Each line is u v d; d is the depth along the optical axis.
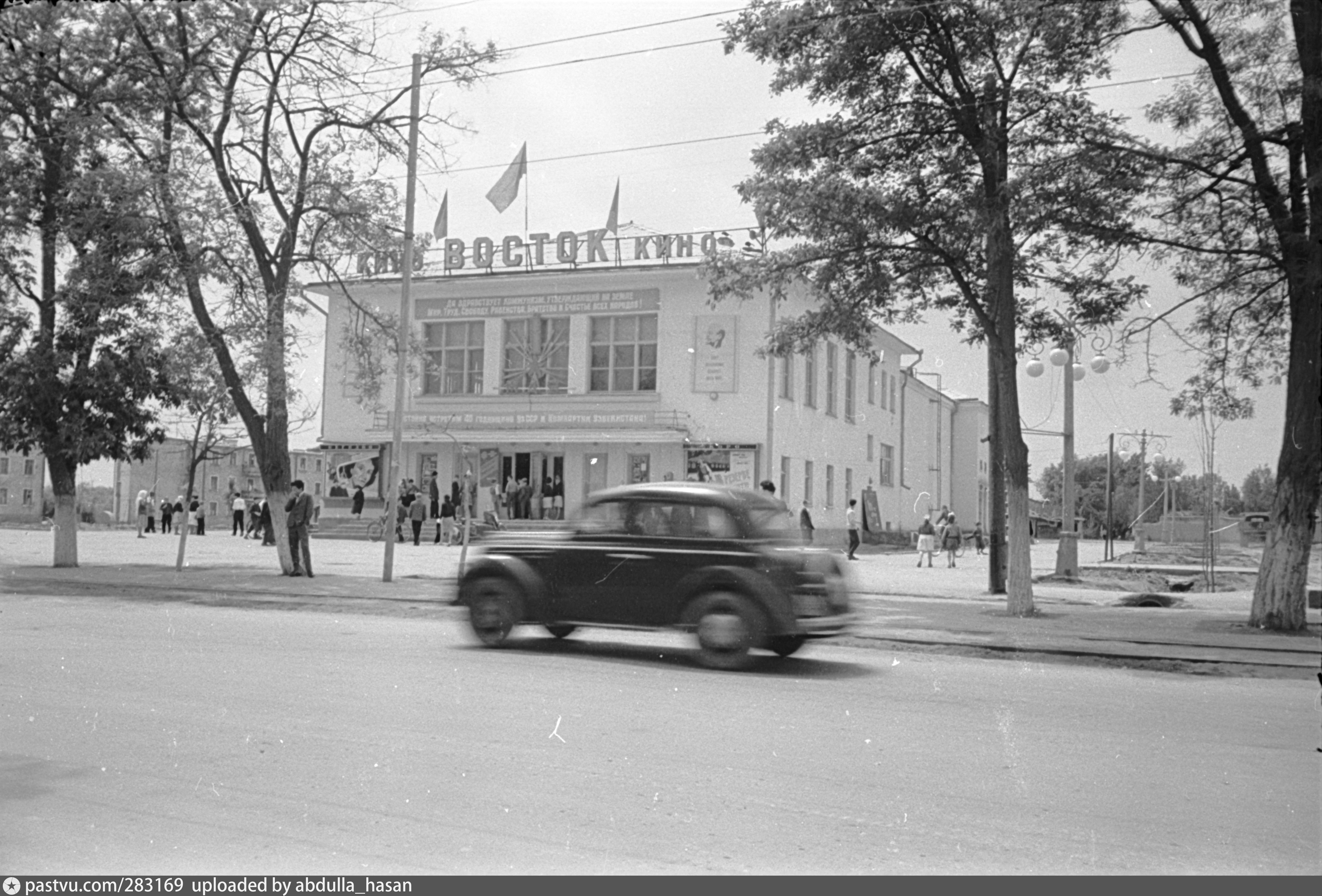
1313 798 5.96
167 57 20.88
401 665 10.11
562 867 4.62
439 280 41.62
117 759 6.33
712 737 7.20
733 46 17.42
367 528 41.34
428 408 42.12
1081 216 15.11
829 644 12.94
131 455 23.17
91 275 20.55
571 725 7.46
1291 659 12.18
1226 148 15.61
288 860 4.67
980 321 17.56
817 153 17.67
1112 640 13.47
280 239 21.33
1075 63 15.95
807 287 20.67
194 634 12.28
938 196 17.83
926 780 6.21
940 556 40.47
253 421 21.56
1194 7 14.90
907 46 16.66
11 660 10.04
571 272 40.00
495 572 11.37
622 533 10.86
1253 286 16.86
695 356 38.41
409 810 5.41
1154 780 6.32
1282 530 15.13
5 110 21.53
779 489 37.94
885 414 49.81
